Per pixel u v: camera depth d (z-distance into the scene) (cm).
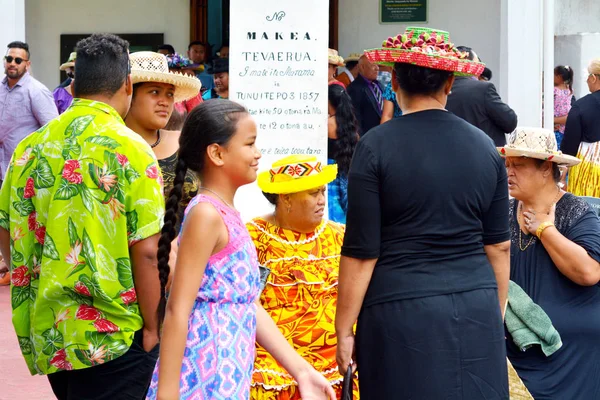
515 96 1159
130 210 429
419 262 419
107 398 445
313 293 497
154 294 433
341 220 790
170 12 1402
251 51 727
